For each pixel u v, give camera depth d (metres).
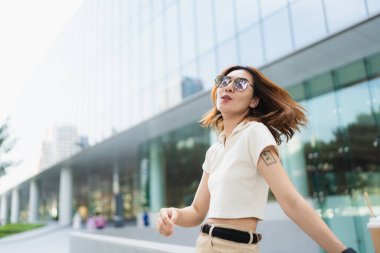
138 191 35.28
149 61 17.33
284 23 9.88
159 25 16.81
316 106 10.95
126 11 20.45
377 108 9.26
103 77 22.53
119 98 20.11
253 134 1.34
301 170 10.80
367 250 8.75
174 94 14.96
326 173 10.16
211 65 12.84
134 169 33.72
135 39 19.05
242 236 1.27
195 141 17.53
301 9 9.41
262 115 1.62
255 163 1.30
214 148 1.62
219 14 12.66
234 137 1.44
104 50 22.83
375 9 7.55
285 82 11.42
